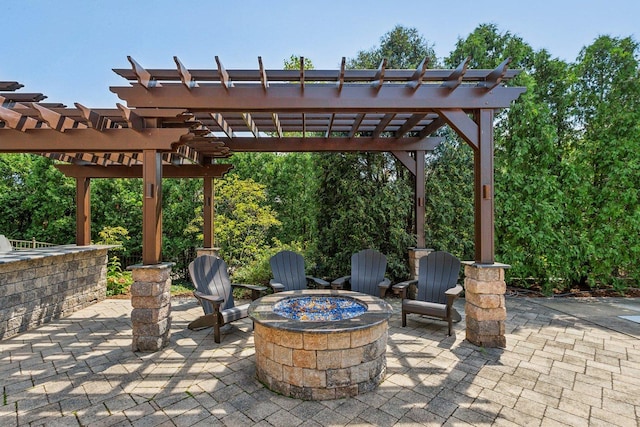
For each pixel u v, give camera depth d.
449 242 6.61
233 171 8.88
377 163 6.67
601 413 2.40
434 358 3.39
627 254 6.30
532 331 4.22
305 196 8.37
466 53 6.79
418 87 3.70
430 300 4.75
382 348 2.95
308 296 4.04
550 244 6.40
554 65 6.45
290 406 2.53
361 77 3.66
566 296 6.36
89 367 3.20
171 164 6.11
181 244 8.79
